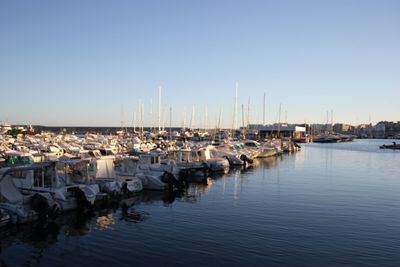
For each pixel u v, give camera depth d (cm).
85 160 2991
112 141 8031
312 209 2852
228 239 2084
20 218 2252
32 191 2553
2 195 2309
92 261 1772
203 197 3325
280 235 2164
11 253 1869
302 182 4325
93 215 2612
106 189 2975
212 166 5112
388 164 6850
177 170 3962
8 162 4112
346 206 2980
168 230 2261
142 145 7162
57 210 2431
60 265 1728
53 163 2675
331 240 2089
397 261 1794
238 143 7350
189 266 1708
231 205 2981
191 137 11525
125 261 1769
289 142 10181
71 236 2136
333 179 4650
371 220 2541
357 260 1800
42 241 2047
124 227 2325
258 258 1808
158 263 1742
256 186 3984
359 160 7656
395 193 3634
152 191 3569
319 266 1723
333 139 16638
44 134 10294
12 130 11131
